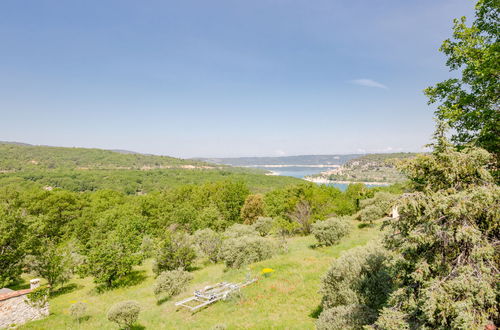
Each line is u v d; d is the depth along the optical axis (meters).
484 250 5.44
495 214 5.81
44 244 29.11
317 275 18.25
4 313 17.70
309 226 42.75
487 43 10.62
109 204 63.28
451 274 5.76
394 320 6.01
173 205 63.28
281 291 16.64
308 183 58.69
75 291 27.83
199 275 26.38
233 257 25.30
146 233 49.47
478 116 9.75
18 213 28.48
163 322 15.86
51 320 18.98
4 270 25.25
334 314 9.57
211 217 50.50
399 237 6.79
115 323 17.38
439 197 6.07
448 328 5.37
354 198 57.38
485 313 5.18
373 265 11.09
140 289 25.81
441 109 11.09
